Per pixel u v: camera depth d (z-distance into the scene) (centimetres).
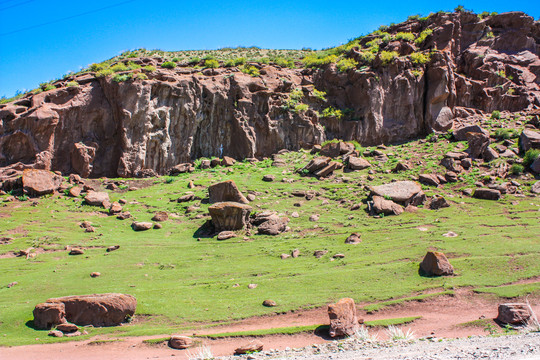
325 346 1367
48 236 2522
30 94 3888
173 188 3325
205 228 2678
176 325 1620
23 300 1819
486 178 3119
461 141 3772
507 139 3666
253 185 3291
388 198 2842
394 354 1185
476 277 1869
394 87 4162
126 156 3625
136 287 1947
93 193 3091
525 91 4578
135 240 2534
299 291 1845
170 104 3828
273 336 1511
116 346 1462
